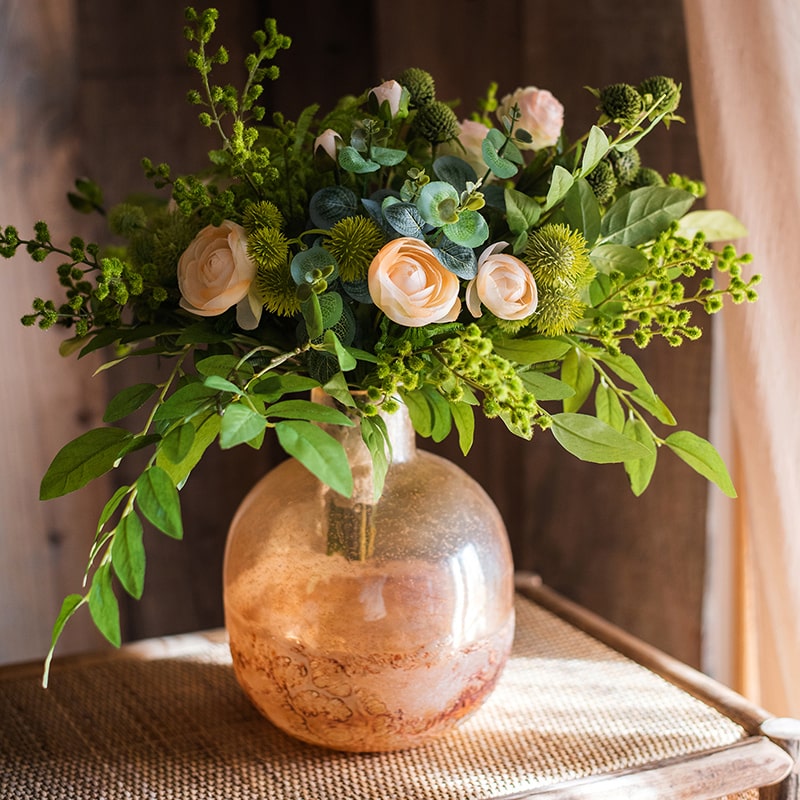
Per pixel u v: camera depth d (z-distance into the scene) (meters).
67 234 1.41
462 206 0.72
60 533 1.46
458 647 0.82
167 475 0.65
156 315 0.85
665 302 0.80
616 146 0.79
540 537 1.45
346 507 0.81
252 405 0.66
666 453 1.28
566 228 0.75
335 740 0.85
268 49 0.79
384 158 0.74
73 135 1.41
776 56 0.97
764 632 1.14
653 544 1.32
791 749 0.87
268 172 0.77
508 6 1.37
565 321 0.76
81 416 1.46
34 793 0.83
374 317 0.80
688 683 0.98
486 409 0.70
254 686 0.86
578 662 1.04
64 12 1.38
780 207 0.99
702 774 0.83
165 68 1.47
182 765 0.87
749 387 1.02
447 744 0.89
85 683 1.03
